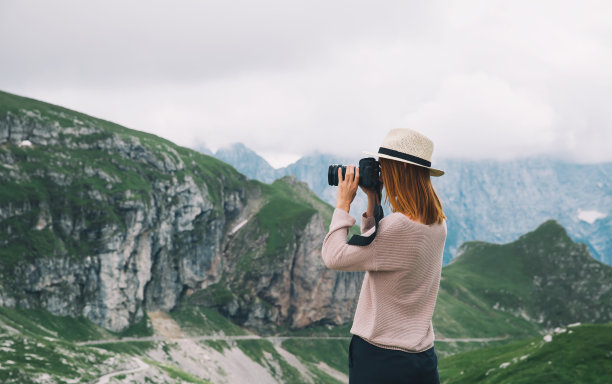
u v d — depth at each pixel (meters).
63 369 126.62
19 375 111.12
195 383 162.38
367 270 5.21
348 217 5.50
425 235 5.15
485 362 109.88
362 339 5.47
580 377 77.62
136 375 144.50
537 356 89.19
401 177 5.28
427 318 5.41
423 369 5.28
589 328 90.06
